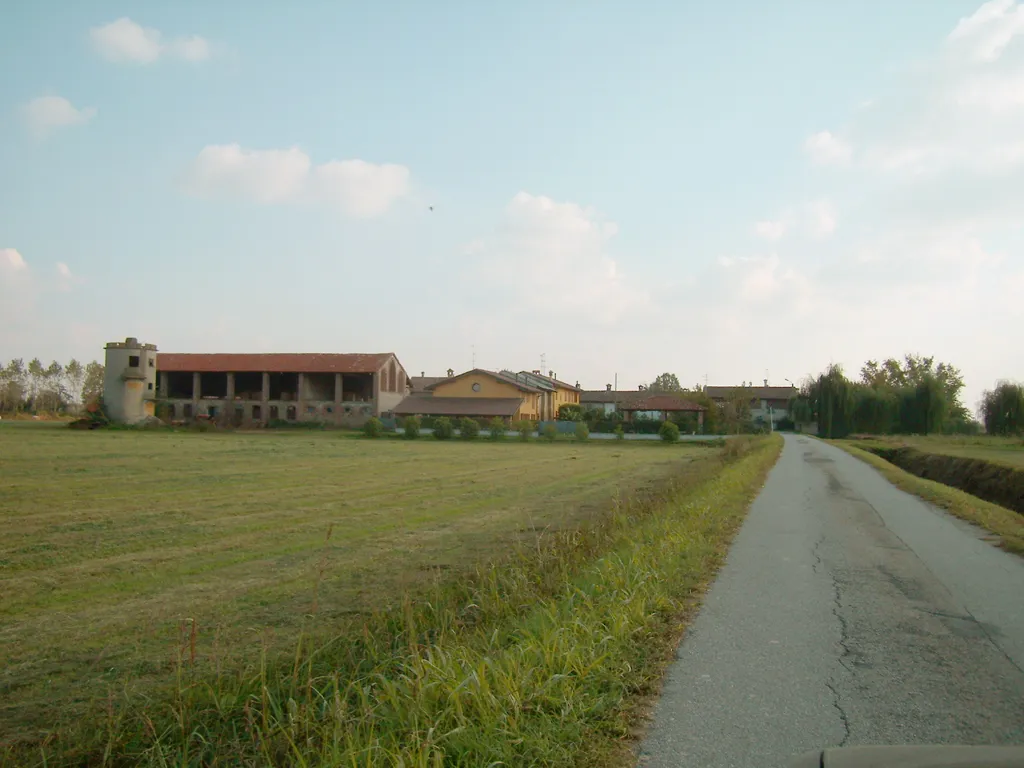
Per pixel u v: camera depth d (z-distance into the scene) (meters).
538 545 10.95
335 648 7.13
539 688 5.07
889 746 4.50
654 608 7.62
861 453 41.81
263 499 20.27
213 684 6.19
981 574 9.89
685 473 27.47
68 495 20.23
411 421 62.06
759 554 11.25
